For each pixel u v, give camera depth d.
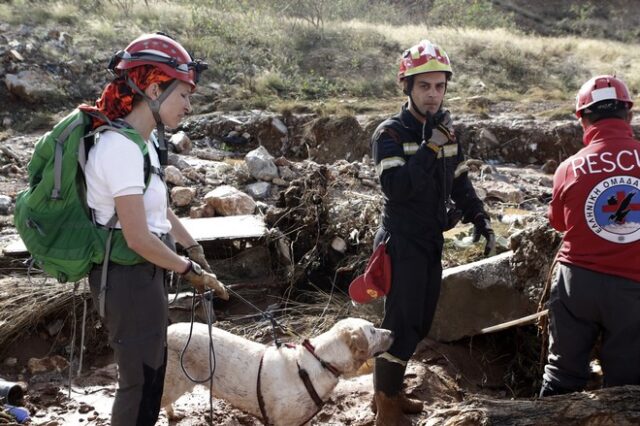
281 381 3.59
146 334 3.06
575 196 3.53
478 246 5.75
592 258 3.50
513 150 11.41
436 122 3.59
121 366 3.09
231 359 3.69
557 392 3.69
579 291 3.54
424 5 23.00
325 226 5.86
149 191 3.04
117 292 3.01
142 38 3.01
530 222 6.46
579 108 3.65
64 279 3.09
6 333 4.88
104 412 4.25
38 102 11.98
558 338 3.68
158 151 3.15
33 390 4.49
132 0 16.03
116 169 2.87
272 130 11.38
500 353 4.98
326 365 3.54
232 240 5.80
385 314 3.86
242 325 5.31
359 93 13.73
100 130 2.92
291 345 3.78
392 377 3.87
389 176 3.59
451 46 16.48
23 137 10.27
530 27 29.30
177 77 2.98
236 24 15.55
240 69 13.85
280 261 5.80
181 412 4.25
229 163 9.44
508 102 13.55
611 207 3.44
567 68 16.17
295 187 6.09
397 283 3.77
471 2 23.66
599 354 4.23
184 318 5.29
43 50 12.86
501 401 3.46
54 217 2.99
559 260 3.70
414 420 4.19
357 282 3.84
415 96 3.66
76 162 2.93
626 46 19.62
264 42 15.14
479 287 4.89
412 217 3.74
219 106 12.34
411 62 3.63
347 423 4.21
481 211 4.03
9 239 6.18
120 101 2.98
